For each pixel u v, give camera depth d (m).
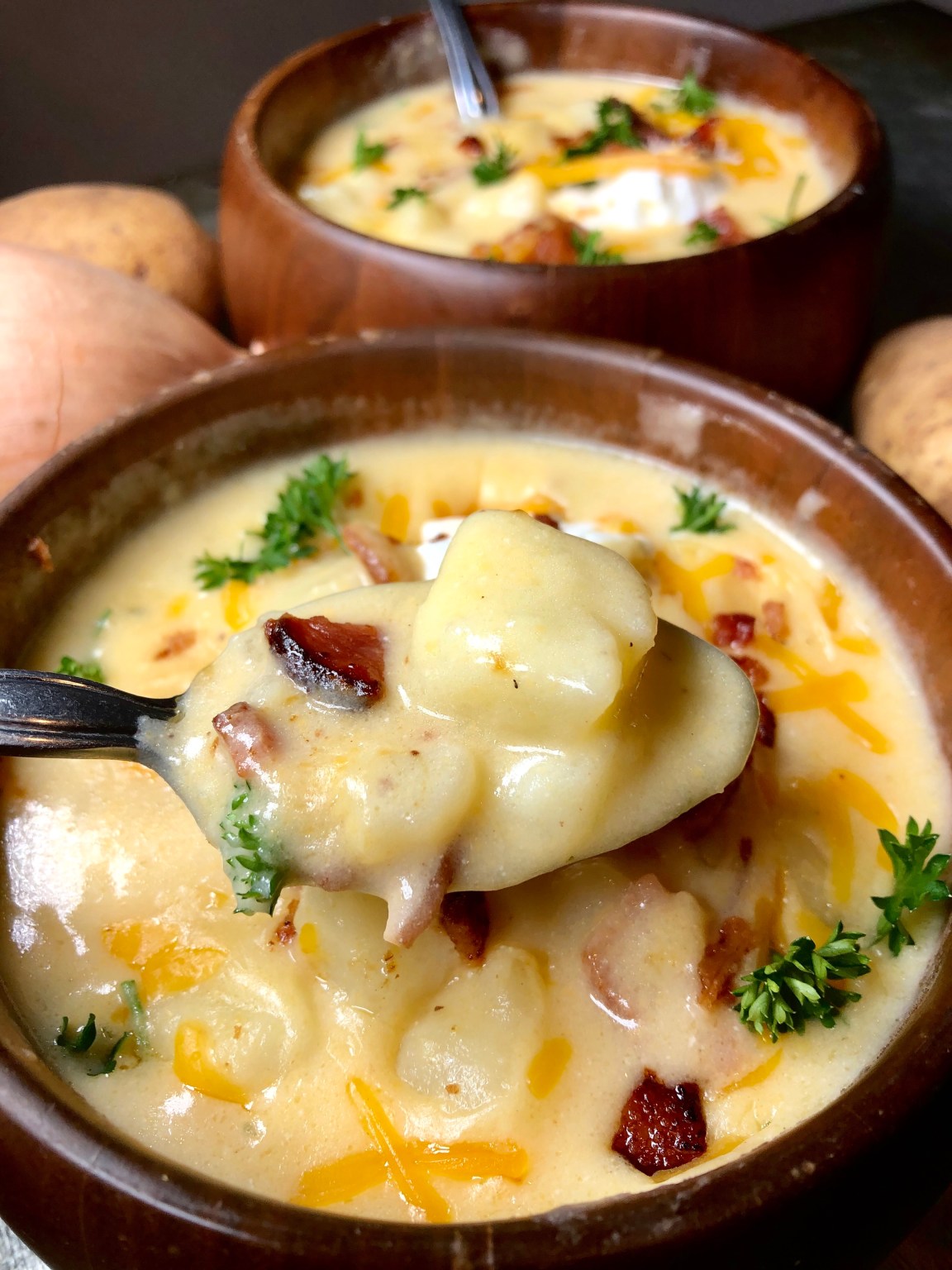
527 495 0.21
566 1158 0.13
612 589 0.14
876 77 0.45
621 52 0.35
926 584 0.17
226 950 0.14
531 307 0.24
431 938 0.14
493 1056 0.13
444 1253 0.10
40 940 0.15
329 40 0.33
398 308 0.25
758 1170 0.11
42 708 0.14
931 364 0.25
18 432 0.22
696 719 0.14
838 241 0.25
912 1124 0.11
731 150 0.32
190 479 0.20
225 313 0.32
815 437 0.19
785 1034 0.14
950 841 0.16
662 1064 0.13
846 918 0.15
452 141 0.33
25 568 0.18
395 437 0.22
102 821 0.16
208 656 0.18
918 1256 0.15
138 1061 0.14
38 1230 0.11
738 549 0.19
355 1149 0.13
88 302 0.24
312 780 0.13
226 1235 0.10
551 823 0.13
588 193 0.30
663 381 0.20
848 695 0.17
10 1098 0.11
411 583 0.15
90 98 0.44
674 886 0.15
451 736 0.13
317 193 0.31
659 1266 0.10
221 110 0.46
